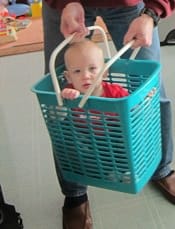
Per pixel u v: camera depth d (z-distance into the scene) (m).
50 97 1.00
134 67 1.19
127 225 1.44
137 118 0.99
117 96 1.17
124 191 1.13
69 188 1.38
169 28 2.90
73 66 1.14
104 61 1.17
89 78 1.13
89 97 0.94
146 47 1.16
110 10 1.16
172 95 2.19
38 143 1.97
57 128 1.07
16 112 2.28
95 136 1.02
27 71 2.74
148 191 1.58
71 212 1.43
